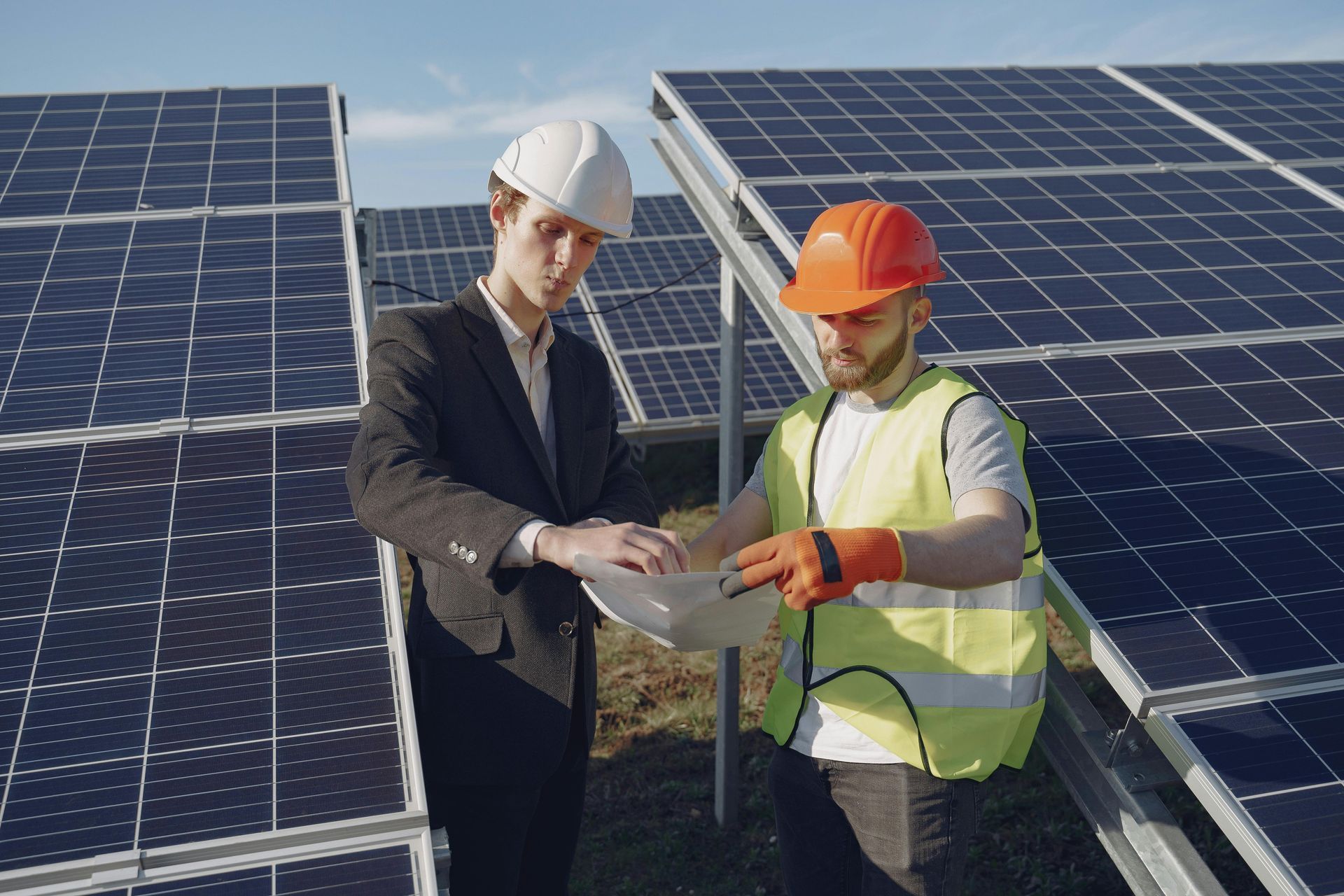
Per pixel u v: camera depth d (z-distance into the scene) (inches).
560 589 96.7
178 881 75.7
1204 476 125.3
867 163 213.0
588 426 104.2
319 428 122.7
